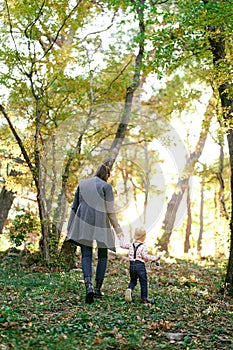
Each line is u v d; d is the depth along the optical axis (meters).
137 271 7.08
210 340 5.26
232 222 9.05
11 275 9.62
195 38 8.66
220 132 10.17
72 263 11.29
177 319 6.11
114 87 12.77
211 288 9.61
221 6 7.73
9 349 4.21
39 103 11.27
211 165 20.31
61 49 11.52
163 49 8.55
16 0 10.45
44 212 10.99
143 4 9.54
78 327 5.14
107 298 6.95
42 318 5.49
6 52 10.37
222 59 8.45
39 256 11.40
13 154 11.74
